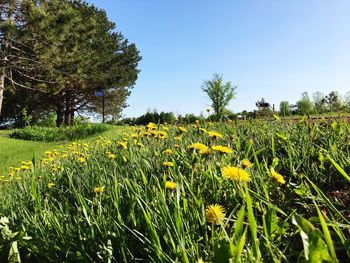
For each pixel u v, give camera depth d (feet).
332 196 5.16
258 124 12.57
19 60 65.26
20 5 58.95
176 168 5.85
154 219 4.39
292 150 6.97
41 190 8.96
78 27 70.64
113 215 5.28
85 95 120.16
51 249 4.86
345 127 8.98
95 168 9.10
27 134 63.10
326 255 2.18
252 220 2.53
